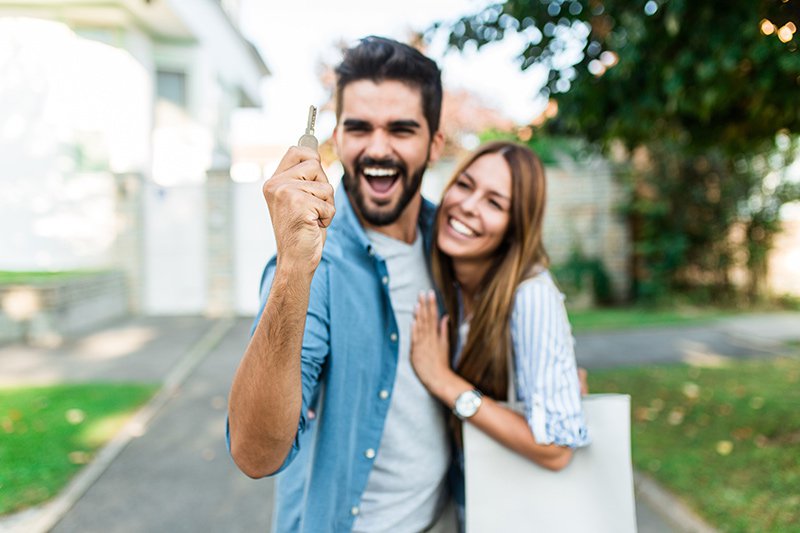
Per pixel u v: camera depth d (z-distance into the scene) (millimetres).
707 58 2734
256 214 9148
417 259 1515
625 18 2777
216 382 5148
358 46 1350
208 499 3094
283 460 1062
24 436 3732
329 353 1233
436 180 9922
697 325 7918
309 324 1179
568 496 1353
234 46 13562
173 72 10820
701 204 9266
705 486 3088
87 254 8922
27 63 8992
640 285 9531
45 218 8961
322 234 948
